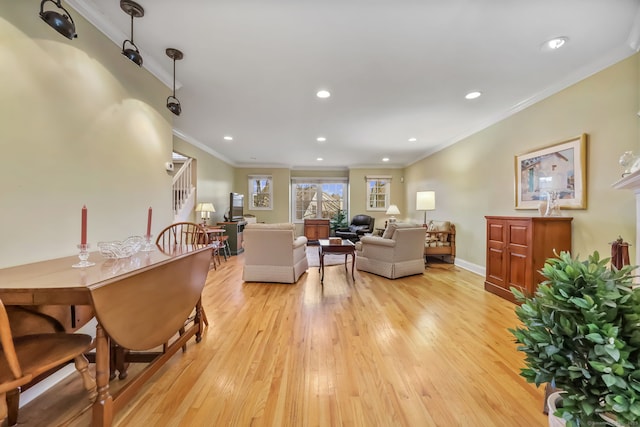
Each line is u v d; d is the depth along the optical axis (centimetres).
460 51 225
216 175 651
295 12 179
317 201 862
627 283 88
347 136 494
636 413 69
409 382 163
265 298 315
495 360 186
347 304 295
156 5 172
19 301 104
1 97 133
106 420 115
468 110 360
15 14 138
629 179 180
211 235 526
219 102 333
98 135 188
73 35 140
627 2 170
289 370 175
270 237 375
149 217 201
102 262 148
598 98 246
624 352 74
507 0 168
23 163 143
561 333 88
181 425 130
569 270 89
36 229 149
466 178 464
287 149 605
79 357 119
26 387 142
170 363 183
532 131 321
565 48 221
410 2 170
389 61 240
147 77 239
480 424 131
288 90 299
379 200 824
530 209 324
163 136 263
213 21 188
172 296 165
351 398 149
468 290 345
